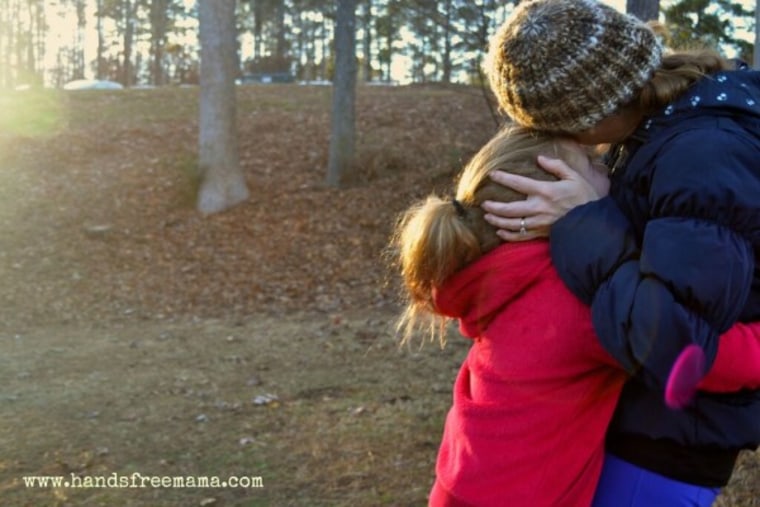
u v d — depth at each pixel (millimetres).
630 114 1880
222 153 14953
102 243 13383
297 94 25141
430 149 17672
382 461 5059
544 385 1850
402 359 7730
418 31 11508
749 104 1745
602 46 1787
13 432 5805
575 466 1855
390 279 11648
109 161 17391
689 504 1854
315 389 6836
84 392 6926
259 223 14125
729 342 1724
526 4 1935
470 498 1888
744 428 1824
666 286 1639
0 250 13039
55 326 10133
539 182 1872
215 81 14922
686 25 7348
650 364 1658
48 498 4617
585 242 1794
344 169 15797
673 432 1820
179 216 14508
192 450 5391
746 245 1664
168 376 7457
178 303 11148
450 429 2016
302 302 11039
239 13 50125
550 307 1842
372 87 26125
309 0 29891
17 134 19250
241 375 7418
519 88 1868
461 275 1948
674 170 1703
